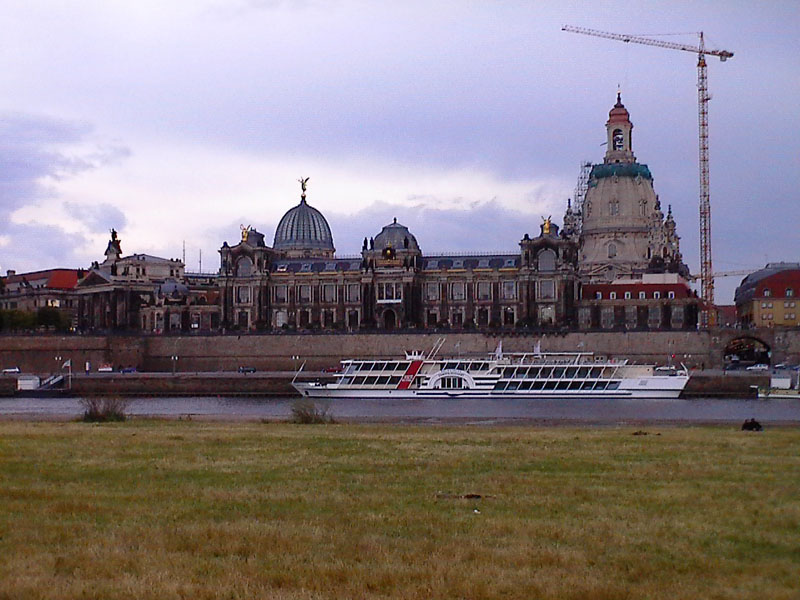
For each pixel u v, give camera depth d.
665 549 45.19
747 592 39.03
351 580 40.50
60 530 48.75
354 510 53.75
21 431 97.25
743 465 69.56
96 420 120.12
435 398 186.50
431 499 56.72
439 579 40.41
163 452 77.75
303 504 55.38
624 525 49.72
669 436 94.19
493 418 141.12
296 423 118.06
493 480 63.19
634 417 145.00
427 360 191.25
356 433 97.81
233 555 44.28
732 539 47.06
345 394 189.50
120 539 46.91
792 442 86.25
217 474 65.94
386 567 42.09
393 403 178.00
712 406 168.62
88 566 42.38
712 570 42.00
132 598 38.41
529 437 93.00
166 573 41.31
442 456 75.38
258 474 65.88
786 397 188.25
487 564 42.62
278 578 40.72
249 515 52.50
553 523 50.16
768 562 43.09
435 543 46.12
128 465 70.00
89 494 58.31
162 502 56.06
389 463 71.19
